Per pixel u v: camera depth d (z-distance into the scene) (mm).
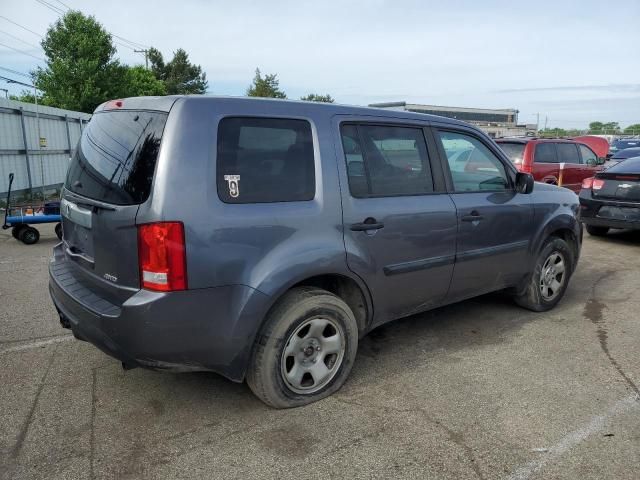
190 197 2680
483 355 3994
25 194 13375
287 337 3057
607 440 2883
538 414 3145
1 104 12234
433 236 3775
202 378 3551
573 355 4020
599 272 6660
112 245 2799
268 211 2934
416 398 3320
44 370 3629
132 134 2912
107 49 35500
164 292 2646
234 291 2832
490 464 2666
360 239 3326
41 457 2668
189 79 67438
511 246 4473
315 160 3191
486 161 4355
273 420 3047
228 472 2580
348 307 3322
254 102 3025
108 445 2781
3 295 5305
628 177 8078
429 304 4000
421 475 2576
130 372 3615
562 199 5047
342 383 3400
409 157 3744
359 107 3547
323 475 2566
